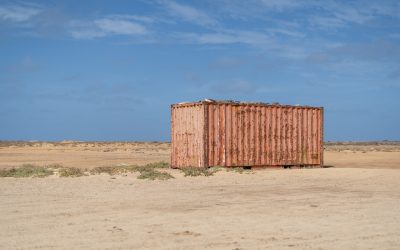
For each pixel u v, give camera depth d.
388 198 15.35
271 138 29.12
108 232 9.55
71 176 21.22
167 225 10.35
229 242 8.73
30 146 101.88
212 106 27.12
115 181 19.73
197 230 9.82
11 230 9.73
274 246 8.45
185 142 28.22
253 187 18.77
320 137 31.20
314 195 16.12
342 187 18.94
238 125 27.97
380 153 64.62
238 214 11.91
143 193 16.22
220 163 27.22
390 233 9.66
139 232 9.57
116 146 109.12
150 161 40.72
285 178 22.66
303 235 9.41
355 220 11.13
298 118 30.30
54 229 9.85
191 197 15.32
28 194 15.53
